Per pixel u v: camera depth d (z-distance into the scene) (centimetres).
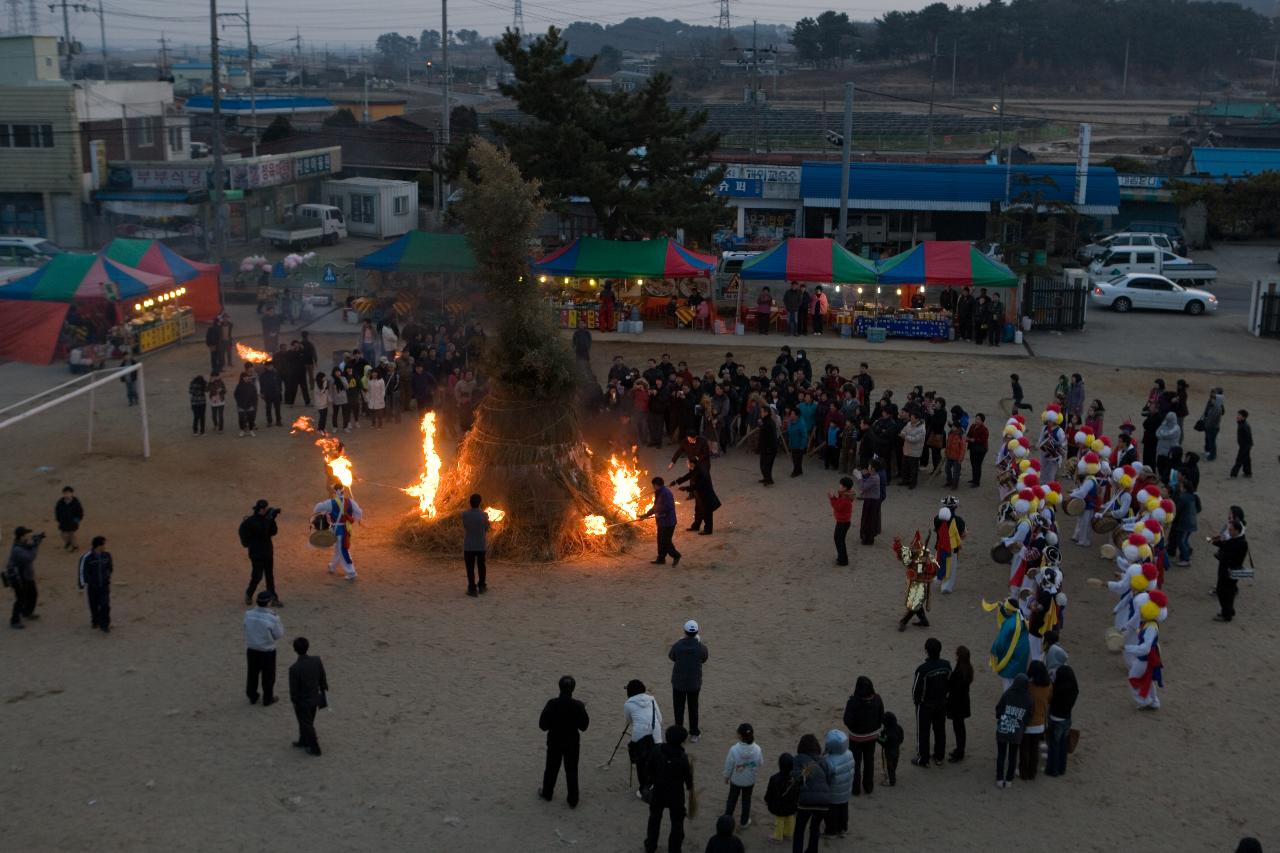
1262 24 19538
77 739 1376
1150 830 1245
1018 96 16612
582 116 3934
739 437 2698
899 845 1209
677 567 1983
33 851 1157
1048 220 5356
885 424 2422
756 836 1220
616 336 3797
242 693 1502
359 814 1240
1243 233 6359
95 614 1661
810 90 17300
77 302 3203
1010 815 1270
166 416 2858
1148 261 4988
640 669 1594
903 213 6044
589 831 1224
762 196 5916
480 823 1232
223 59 14625
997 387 3228
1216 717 1491
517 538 2008
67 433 2691
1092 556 2072
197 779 1298
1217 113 11050
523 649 1652
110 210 5250
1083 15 18675
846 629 1736
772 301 3981
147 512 2181
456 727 1428
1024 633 1423
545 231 5231
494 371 2044
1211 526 2214
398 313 3706
